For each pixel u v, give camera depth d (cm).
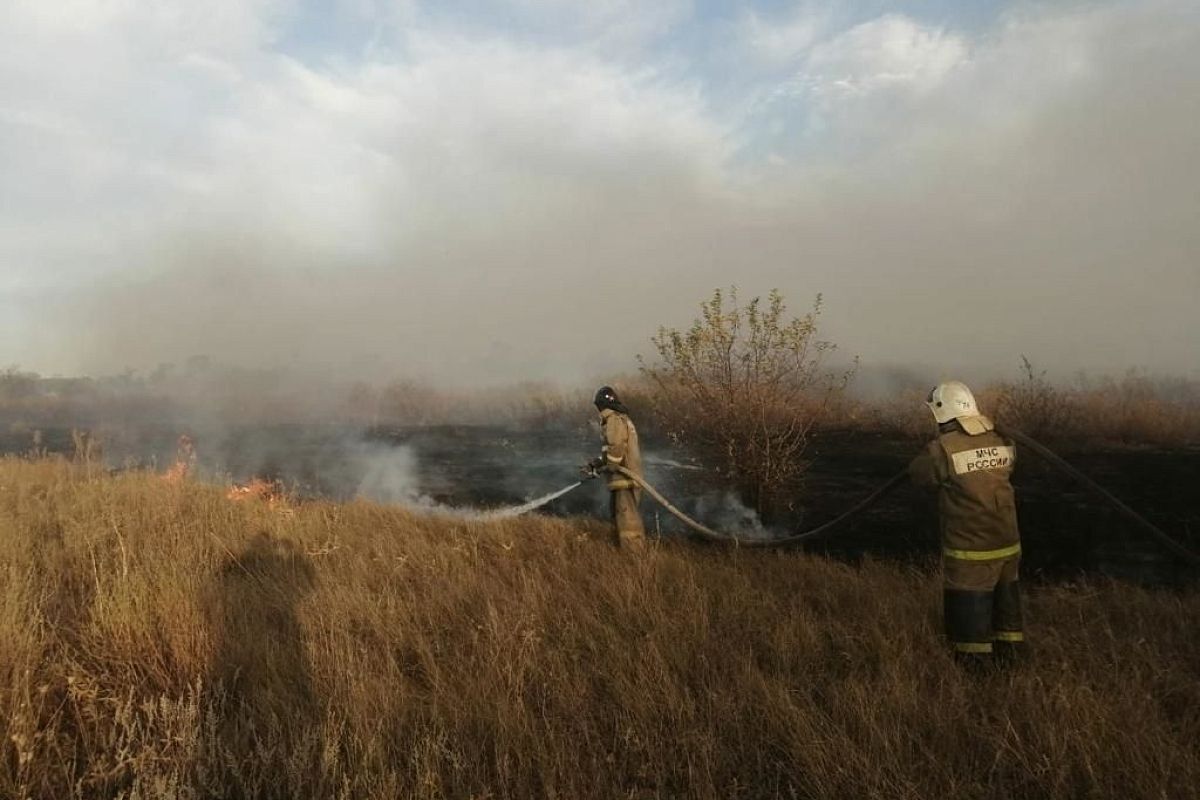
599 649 427
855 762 298
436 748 304
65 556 580
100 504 749
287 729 329
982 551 394
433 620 480
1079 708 332
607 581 542
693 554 669
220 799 278
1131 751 297
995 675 389
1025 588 582
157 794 265
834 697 358
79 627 430
